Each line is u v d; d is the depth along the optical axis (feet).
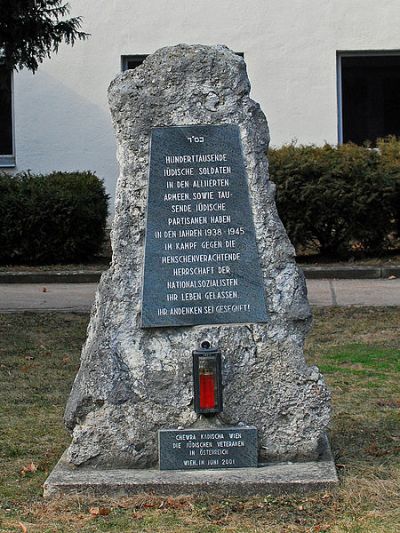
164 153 13.94
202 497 13.03
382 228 36.24
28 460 15.07
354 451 14.92
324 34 42.98
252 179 13.94
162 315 13.80
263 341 13.82
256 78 43.34
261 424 13.82
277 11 43.04
